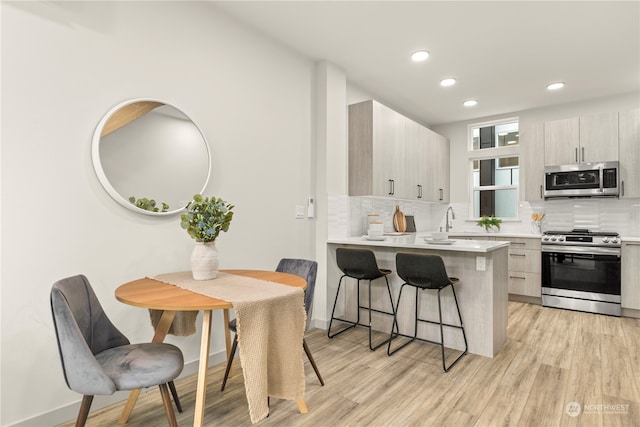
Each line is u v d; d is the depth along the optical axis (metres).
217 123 2.56
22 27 1.69
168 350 1.64
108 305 1.99
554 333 3.21
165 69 2.26
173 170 2.26
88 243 1.91
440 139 5.07
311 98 3.39
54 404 1.79
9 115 1.66
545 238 4.17
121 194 2.01
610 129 3.99
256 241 2.86
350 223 3.91
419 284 2.62
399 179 4.04
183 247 2.35
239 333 1.50
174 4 2.31
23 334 1.70
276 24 2.77
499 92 4.17
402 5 2.50
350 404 2.01
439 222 5.57
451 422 1.83
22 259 1.70
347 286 3.55
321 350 2.83
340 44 3.08
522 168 4.88
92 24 1.93
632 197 3.89
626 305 3.71
